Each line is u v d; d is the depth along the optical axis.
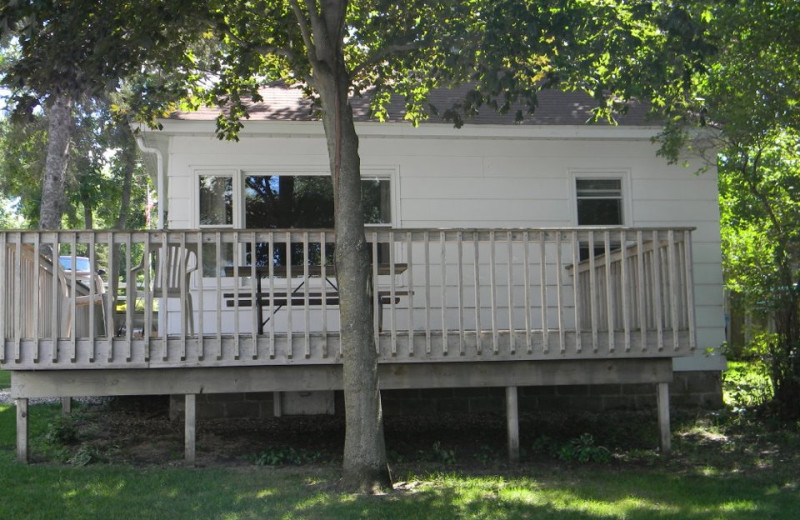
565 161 10.48
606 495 6.16
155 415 9.91
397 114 10.20
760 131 8.64
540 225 10.38
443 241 7.44
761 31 8.27
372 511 5.57
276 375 7.41
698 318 10.52
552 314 10.23
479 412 10.17
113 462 7.29
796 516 5.57
